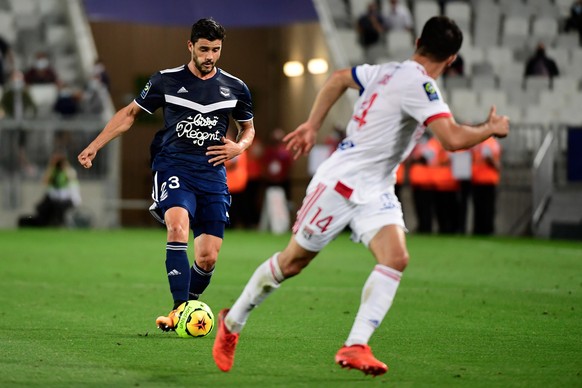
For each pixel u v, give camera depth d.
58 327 31.61
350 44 97.00
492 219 81.94
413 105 22.42
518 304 38.53
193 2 92.38
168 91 30.00
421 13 102.38
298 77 98.69
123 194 99.94
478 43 101.81
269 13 93.12
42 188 87.12
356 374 24.08
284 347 28.05
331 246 68.75
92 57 96.38
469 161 81.25
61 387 22.25
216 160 30.22
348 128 23.27
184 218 29.41
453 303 38.72
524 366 25.31
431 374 24.14
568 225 81.38
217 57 30.00
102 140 29.58
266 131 103.56
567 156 83.50
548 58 98.44
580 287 44.91
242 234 81.75
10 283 44.53
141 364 25.12
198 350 27.22
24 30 98.50
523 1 104.25
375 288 22.31
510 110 97.00
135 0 91.69
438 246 69.38
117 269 51.56
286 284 45.31
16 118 87.62
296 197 92.81
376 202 22.75
